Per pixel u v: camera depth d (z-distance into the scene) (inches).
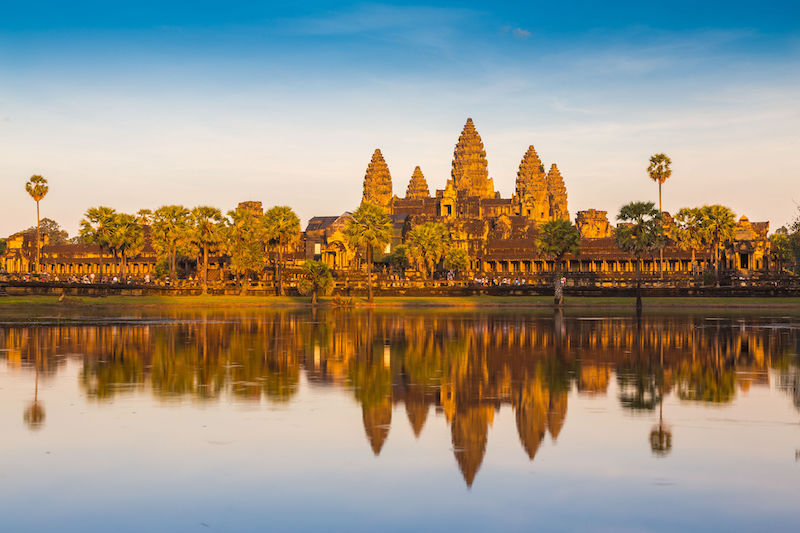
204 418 1035.3
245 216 6245.1
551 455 853.8
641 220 4857.3
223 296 5738.2
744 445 894.4
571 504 698.8
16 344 2005.4
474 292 5777.6
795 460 830.5
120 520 661.3
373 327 2746.1
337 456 850.1
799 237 7445.9
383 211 5359.3
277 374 1453.0
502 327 2760.8
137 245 6417.3
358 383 1343.5
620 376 1439.5
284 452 865.5
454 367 1571.1
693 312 4060.0
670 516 669.3
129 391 1245.1
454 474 786.2
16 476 775.1
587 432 962.7
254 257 6127.0
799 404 1146.7
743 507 689.0
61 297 4510.3
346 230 5334.6
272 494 725.9
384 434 949.8
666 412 1086.4
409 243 7475.4
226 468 804.6
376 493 729.0
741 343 2098.9
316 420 1028.5
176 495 721.6
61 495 721.0
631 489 738.2
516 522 657.6
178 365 1581.0
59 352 1815.9
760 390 1274.6
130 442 903.7
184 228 6033.5
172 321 3058.6
